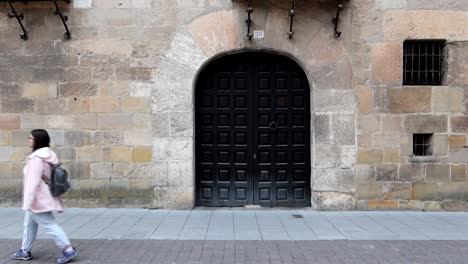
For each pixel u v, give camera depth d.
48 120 9.86
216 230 8.15
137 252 6.77
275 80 10.16
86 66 9.84
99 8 9.82
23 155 9.85
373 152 9.83
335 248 7.03
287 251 6.86
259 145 10.17
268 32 9.82
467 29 9.91
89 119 9.85
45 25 9.83
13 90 9.86
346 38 9.82
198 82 10.16
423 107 9.87
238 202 10.19
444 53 10.00
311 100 10.00
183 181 9.88
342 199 9.86
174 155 9.86
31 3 9.77
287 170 10.19
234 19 9.80
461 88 9.91
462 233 7.98
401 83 9.85
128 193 9.87
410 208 9.86
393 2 9.84
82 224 8.51
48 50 9.84
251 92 10.16
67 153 9.86
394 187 9.84
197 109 10.17
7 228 8.14
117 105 9.85
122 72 9.83
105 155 9.86
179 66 9.83
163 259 6.45
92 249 6.91
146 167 9.86
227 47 9.83
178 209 9.87
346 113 9.84
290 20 9.71
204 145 10.21
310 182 10.13
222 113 10.17
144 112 9.85
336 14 9.70
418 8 9.86
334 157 9.84
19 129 9.86
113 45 9.83
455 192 9.88
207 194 10.23
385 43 9.83
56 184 6.21
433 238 7.64
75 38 9.83
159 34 9.84
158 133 9.85
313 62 9.84
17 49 9.85
